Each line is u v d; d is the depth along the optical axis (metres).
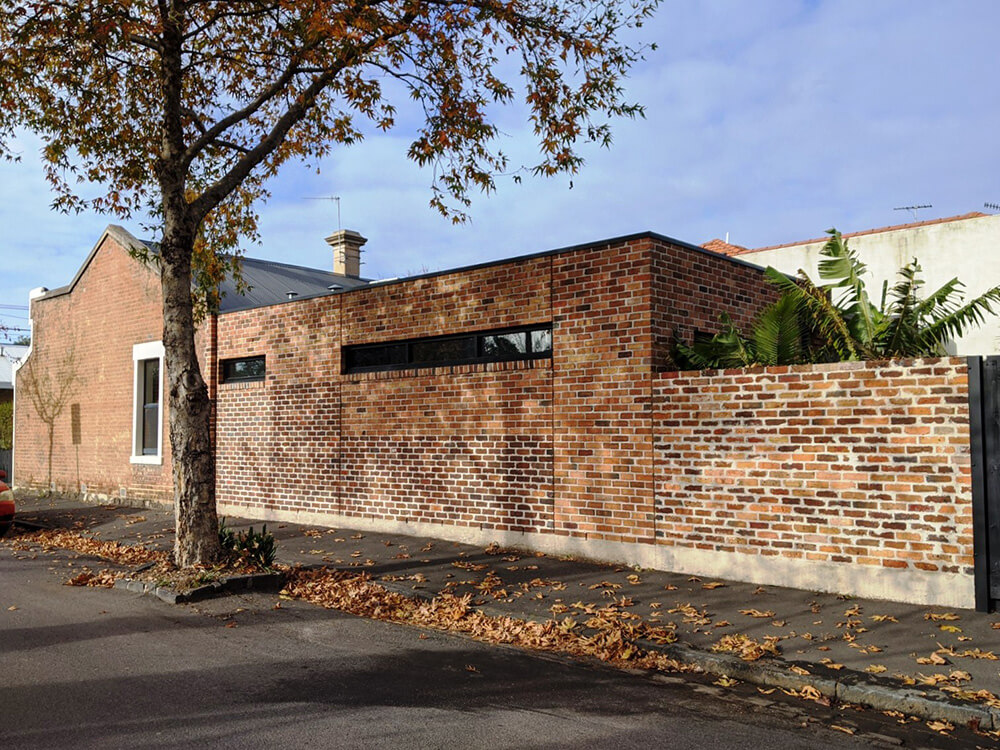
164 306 9.54
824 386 7.98
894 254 19.42
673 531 8.99
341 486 12.85
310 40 9.27
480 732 4.76
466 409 11.11
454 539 11.21
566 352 10.01
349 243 27.05
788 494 8.17
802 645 6.37
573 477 9.91
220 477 15.09
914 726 5.02
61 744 4.47
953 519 7.22
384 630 7.33
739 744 4.64
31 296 20.83
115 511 16.38
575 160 10.70
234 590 8.88
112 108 11.23
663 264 9.52
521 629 7.18
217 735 4.64
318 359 13.28
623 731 4.83
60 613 7.90
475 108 10.55
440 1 9.73
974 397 7.14
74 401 19.12
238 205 12.24
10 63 9.77
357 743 4.54
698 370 9.11
